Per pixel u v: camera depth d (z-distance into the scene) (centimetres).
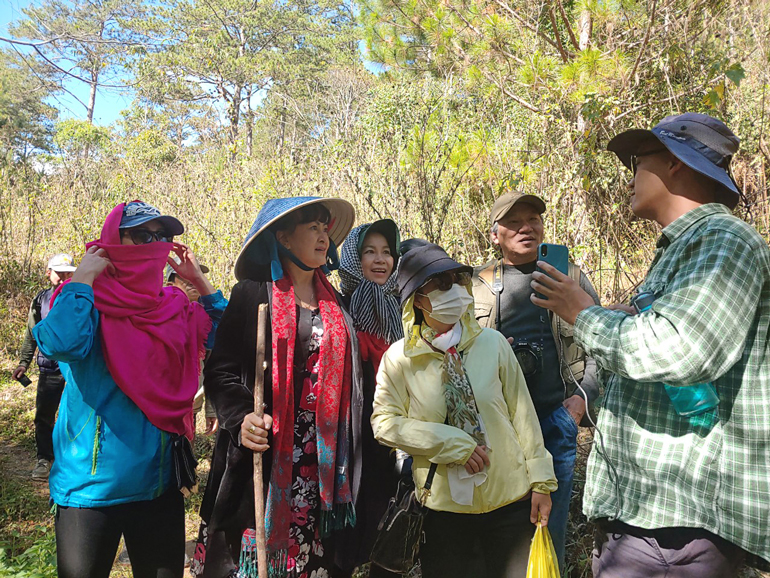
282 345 261
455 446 243
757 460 187
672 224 209
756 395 189
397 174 625
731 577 198
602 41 765
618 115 603
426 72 1007
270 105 2631
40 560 354
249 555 254
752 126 554
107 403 260
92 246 275
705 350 179
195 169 1114
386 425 258
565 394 323
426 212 574
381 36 999
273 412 257
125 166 1211
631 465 204
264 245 274
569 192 546
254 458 248
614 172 567
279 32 3509
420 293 259
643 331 187
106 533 255
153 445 262
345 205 281
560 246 246
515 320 322
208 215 912
